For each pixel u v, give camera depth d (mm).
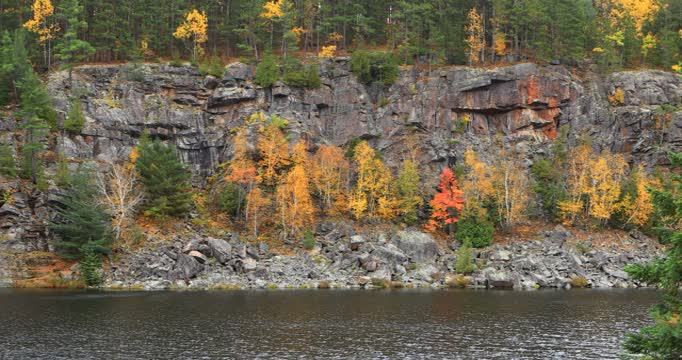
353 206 88438
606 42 116188
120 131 95125
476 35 118188
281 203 85062
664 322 23703
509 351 38844
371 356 37156
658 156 101875
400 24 118312
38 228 77188
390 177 92562
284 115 101500
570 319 50875
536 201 96688
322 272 77812
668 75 113188
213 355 37031
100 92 98812
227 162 95688
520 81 107562
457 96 107562
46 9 103688
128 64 103438
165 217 82312
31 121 83188
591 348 39812
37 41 105438
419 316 52062
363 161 91375
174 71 103938
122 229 78125
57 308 54031
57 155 87000
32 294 63688
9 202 76688
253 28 114812
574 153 100938
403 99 107375
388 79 108312
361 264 79125
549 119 107625
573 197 93312
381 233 86500
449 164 101438
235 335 43188
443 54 111688
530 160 102375
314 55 114938
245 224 87062
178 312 52844
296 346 39750
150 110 99062
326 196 92062
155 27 114125
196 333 43719
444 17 119688
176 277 72938
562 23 113688
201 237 80438
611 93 111188
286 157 92125
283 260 79250
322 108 106312
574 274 80875
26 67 91688
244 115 100875
